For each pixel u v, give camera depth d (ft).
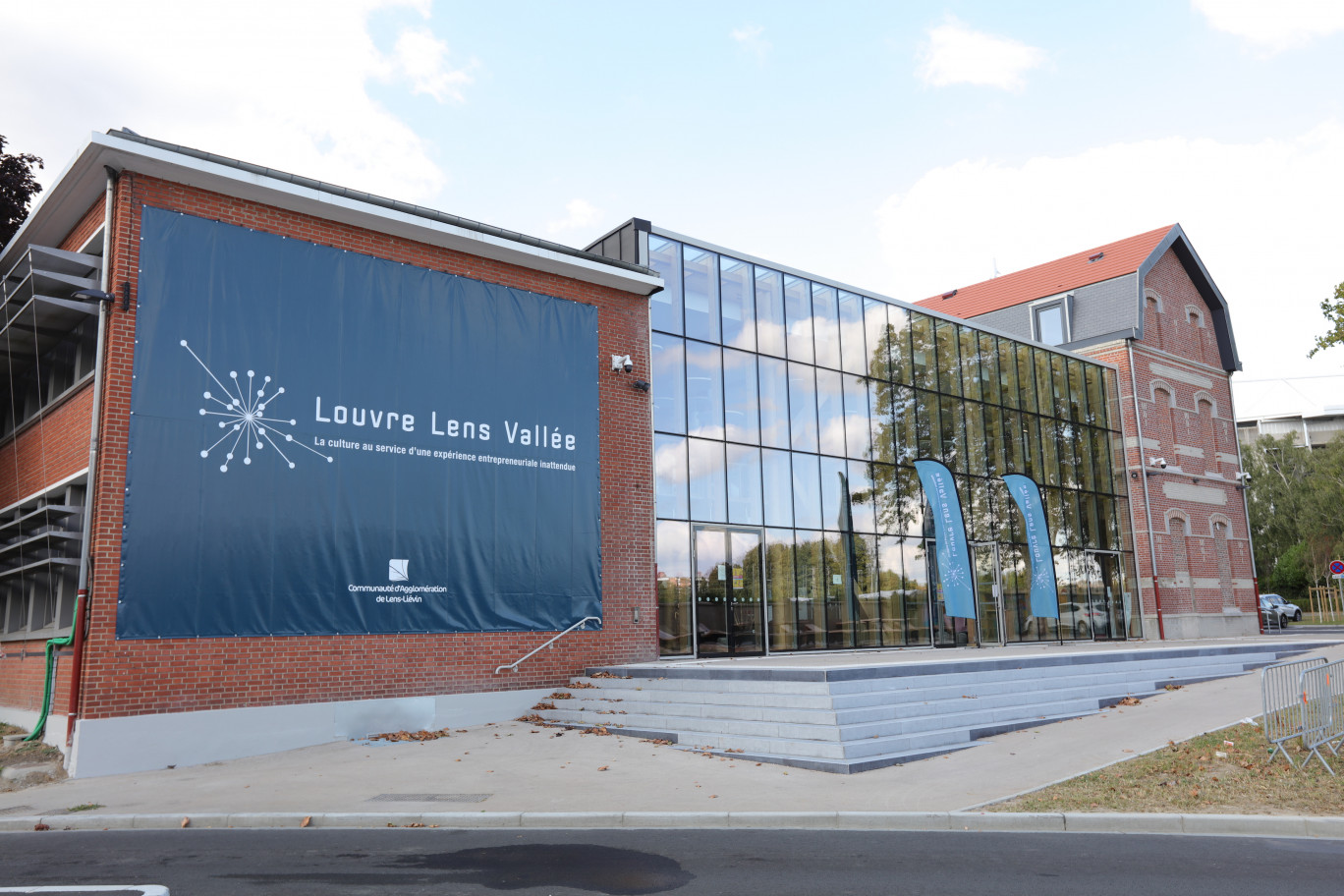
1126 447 100.63
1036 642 85.66
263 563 43.50
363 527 46.83
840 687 40.88
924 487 72.49
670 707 45.24
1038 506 82.69
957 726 41.70
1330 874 21.81
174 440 41.81
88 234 46.14
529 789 32.65
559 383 56.08
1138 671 56.90
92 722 38.01
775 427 68.69
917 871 22.08
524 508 53.16
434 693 47.98
